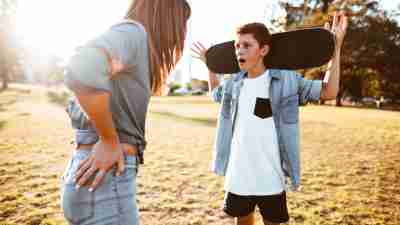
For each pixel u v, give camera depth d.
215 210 3.19
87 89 0.94
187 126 10.35
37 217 2.90
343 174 4.74
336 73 1.96
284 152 2.08
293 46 2.01
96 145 1.08
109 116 1.00
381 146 7.28
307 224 2.92
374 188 4.05
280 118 2.09
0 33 43.50
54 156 5.37
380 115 18.42
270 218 2.14
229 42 2.34
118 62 1.03
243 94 2.18
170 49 1.28
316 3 33.28
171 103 25.34
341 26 1.97
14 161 4.96
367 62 34.06
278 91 2.07
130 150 1.14
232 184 2.16
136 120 1.16
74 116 1.15
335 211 3.24
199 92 57.53
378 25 33.03
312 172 4.83
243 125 2.16
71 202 1.09
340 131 10.05
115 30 1.06
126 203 1.11
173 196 3.57
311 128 10.82
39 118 10.91
